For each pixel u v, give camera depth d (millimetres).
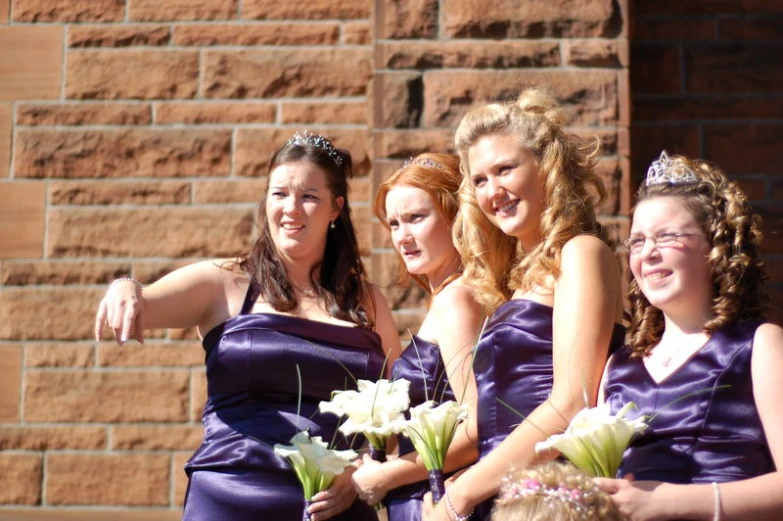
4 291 7113
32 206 7191
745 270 3797
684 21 7250
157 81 7250
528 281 4258
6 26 7309
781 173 7113
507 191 4352
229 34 7266
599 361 3982
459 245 4684
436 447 4133
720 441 3582
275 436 4684
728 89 7203
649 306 4039
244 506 4621
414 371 4562
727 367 3637
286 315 4902
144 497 6914
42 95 7266
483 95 6562
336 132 7191
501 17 6602
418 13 6629
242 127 7207
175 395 6980
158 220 7160
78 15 7309
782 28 7207
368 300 5227
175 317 4863
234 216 7148
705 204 3822
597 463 3547
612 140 6469
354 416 4297
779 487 3410
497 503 3252
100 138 7227
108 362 7027
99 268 7117
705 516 3389
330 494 4383
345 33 7230
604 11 6551
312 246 5008
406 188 4891
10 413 7000
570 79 6527
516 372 4172
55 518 6762
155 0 7293
